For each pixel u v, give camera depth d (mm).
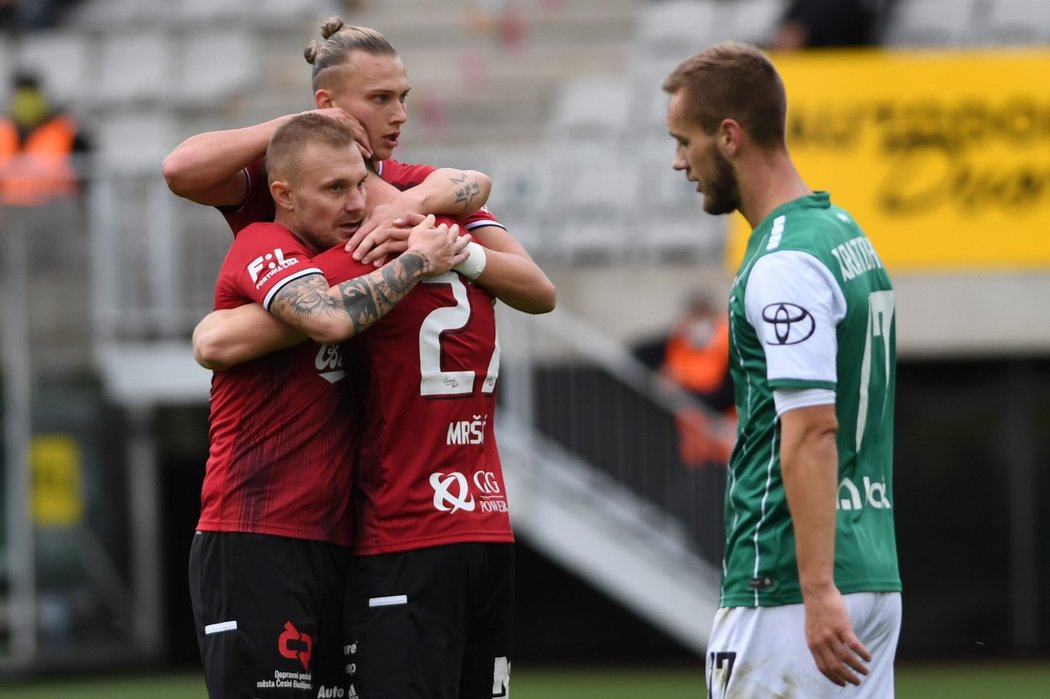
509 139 38750
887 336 11695
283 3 44031
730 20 41312
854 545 11258
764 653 11258
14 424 31188
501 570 12828
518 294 12852
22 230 31141
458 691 12656
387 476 12430
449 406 12477
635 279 31594
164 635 34000
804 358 10844
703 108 11547
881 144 30938
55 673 31547
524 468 29391
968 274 31156
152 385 31250
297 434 12492
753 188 11570
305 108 40781
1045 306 31109
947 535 34312
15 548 31219
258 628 12328
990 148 30906
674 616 29156
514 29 42844
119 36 43125
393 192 12695
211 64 42438
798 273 11016
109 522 32500
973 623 34250
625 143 32969
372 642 12367
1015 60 30859
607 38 42781
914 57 30984
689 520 29062
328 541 12578
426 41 42969
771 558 11266
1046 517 34094
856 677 10789
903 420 34312
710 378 29781
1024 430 34125
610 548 29297
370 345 12414
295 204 12430
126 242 31203
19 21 43406
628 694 26688
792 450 10836
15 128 33750
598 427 29438
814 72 31016
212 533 12586
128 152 39406
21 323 31172
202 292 31188
